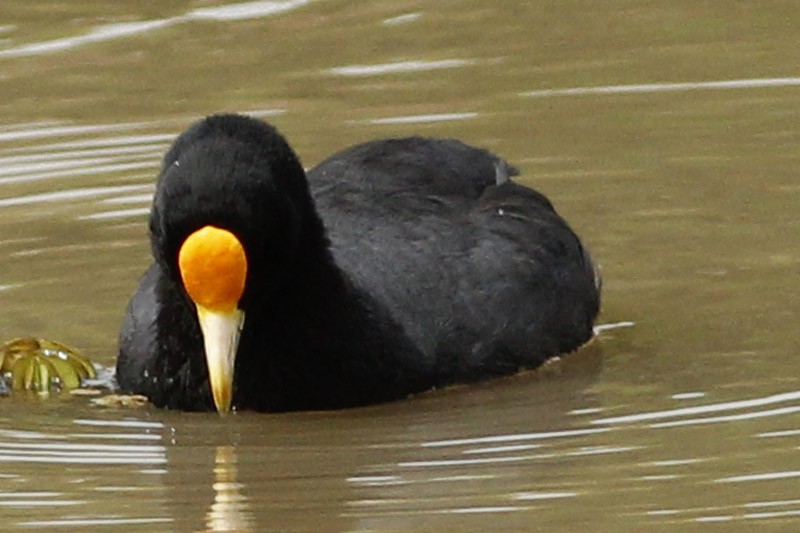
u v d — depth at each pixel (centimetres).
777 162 1586
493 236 1287
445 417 1180
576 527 1010
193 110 1716
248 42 1867
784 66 1762
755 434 1135
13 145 1652
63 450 1142
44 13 1930
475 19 1911
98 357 1285
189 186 1096
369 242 1233
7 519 1041
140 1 1952
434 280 1231
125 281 1411
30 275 1422
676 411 1179
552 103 1716
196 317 1140
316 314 1168
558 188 1557
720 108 1691
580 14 1911
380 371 1189
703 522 1010
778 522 1008
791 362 1253
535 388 1227
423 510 1044
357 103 1722
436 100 1725
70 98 1750
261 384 1179
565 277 1306
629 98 1719
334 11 1941
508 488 1067
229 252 1093
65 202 1545
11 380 1245
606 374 1251
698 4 1925
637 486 1063
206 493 1077
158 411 1200
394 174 1317
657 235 1474
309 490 1077
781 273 1402
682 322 1333
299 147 1622
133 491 1081
